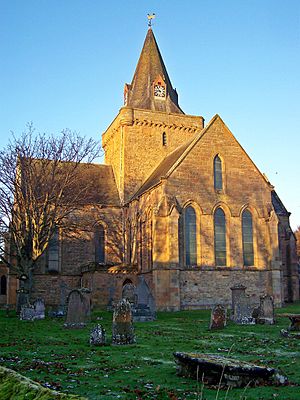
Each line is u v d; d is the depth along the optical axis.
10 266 39.03
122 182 52.88
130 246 49.69
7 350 16.52
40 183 40.38
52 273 48.03
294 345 17.36
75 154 42.38
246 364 10.49
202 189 43.03
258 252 43.94
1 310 44.88
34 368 12.73
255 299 40.41
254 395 9.41
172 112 57.16
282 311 36.09
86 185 48.03
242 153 45.47
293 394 9.52
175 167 42.50
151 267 42.72
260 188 45.47
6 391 4.83
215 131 44.88
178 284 39.38
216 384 10.34
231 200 44.00
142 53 60.41
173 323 28.16
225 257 43.06
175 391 9.88
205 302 40.94
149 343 18.27
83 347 17.27
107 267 44.78
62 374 11.95
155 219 40.38
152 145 54.78
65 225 41.22
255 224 44.53
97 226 51.09
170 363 13.54
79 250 49.41
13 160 39.72
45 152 41.72
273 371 10.39
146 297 30.53
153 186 43.56
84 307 26.50
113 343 17.88
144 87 58.25
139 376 11.60
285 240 50.16
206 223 42.56
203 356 11.27
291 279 48.94
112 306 39.38
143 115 54.62
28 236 38.28
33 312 31.70
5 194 39.25
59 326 26.28
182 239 41.38
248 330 23.05
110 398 9.35
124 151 53.59
